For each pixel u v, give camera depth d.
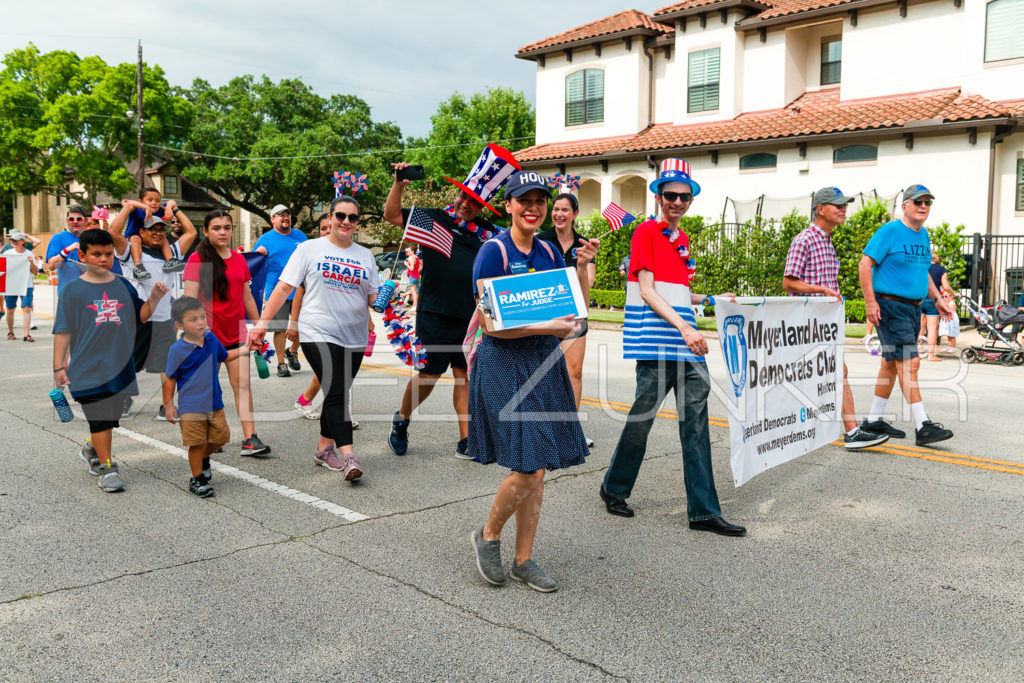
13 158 41.62
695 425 4.50
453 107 41.34
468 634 3.27
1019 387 9.77
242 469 5.79
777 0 23.20
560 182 6.23
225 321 5.96
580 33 26.22
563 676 2.94
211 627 3.31
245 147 43.59
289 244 9.33
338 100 47.31
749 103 22.88
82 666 2.99
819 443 5.70
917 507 4.95
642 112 25.03
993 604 3.56
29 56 41.19
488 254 3.73
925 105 19.20
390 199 5.99
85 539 4.32
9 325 13.50
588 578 3.86
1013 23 18.25
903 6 19.94
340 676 2.93
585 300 4.21
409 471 5.80
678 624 3.37
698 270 19.56
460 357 6.04
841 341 5.92
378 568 3.96
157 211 7.02
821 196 6.08
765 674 2.96
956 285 16.59
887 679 2.93
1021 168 18.12
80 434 6.74
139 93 37.22
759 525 4.64
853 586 3.76
